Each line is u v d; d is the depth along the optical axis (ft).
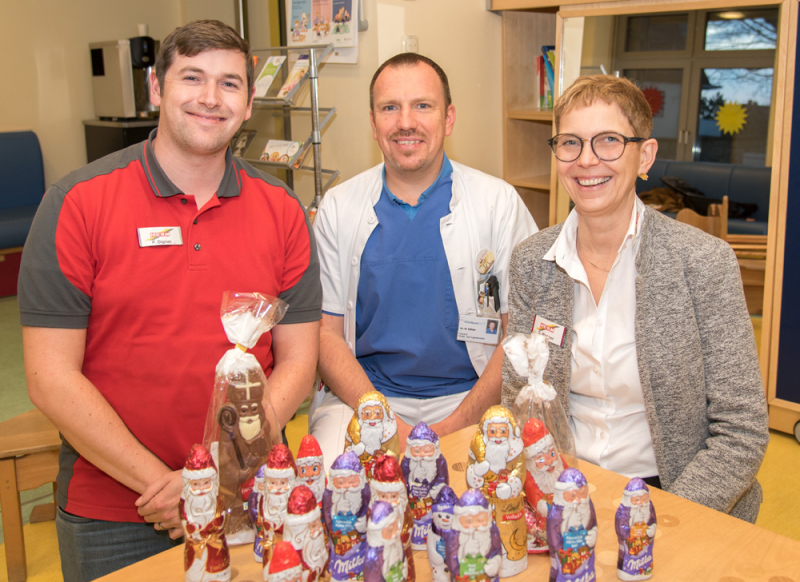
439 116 6.20
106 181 4.37
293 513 2.81
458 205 6.45
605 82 4.26
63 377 4.27
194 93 4.25
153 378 4.52
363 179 6.73
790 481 8.47
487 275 6.49
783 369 9.46
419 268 6.37
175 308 4.49
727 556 3.33
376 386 6.70
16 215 16.53
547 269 4.99
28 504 8.36
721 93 9.14
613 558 3.32
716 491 4.13
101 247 4.33
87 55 18.20
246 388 3.53
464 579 2.79
